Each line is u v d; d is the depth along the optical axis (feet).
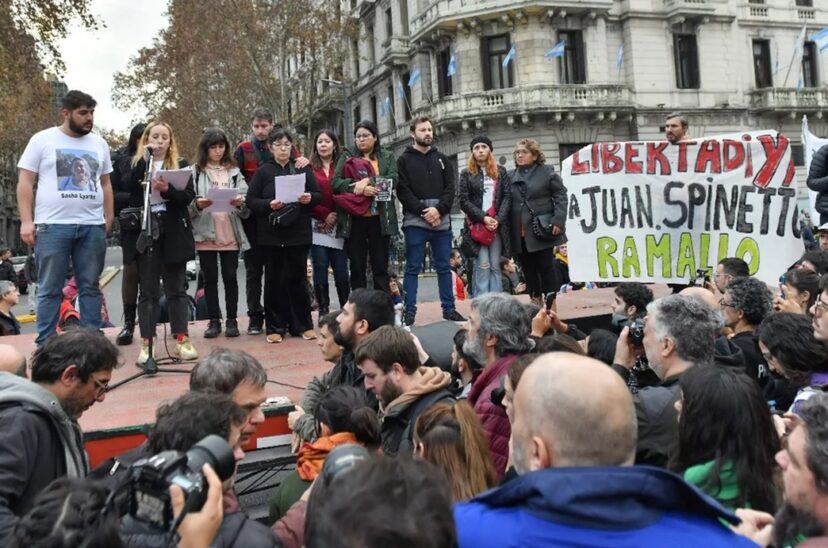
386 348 11.60
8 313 27.37
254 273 21.83
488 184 24.03
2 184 163.22
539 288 24.14
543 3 87.92
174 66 102.78
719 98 98.73
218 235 21.01
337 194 21.68
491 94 90.38
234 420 7.98
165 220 17.92
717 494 8.30
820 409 6.56
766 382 13.93
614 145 21.02
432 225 22.16
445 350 16.89
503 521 5.69
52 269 17.07
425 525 4.46
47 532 4.89
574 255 21.29
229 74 98.94
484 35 92.63
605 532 5.33
